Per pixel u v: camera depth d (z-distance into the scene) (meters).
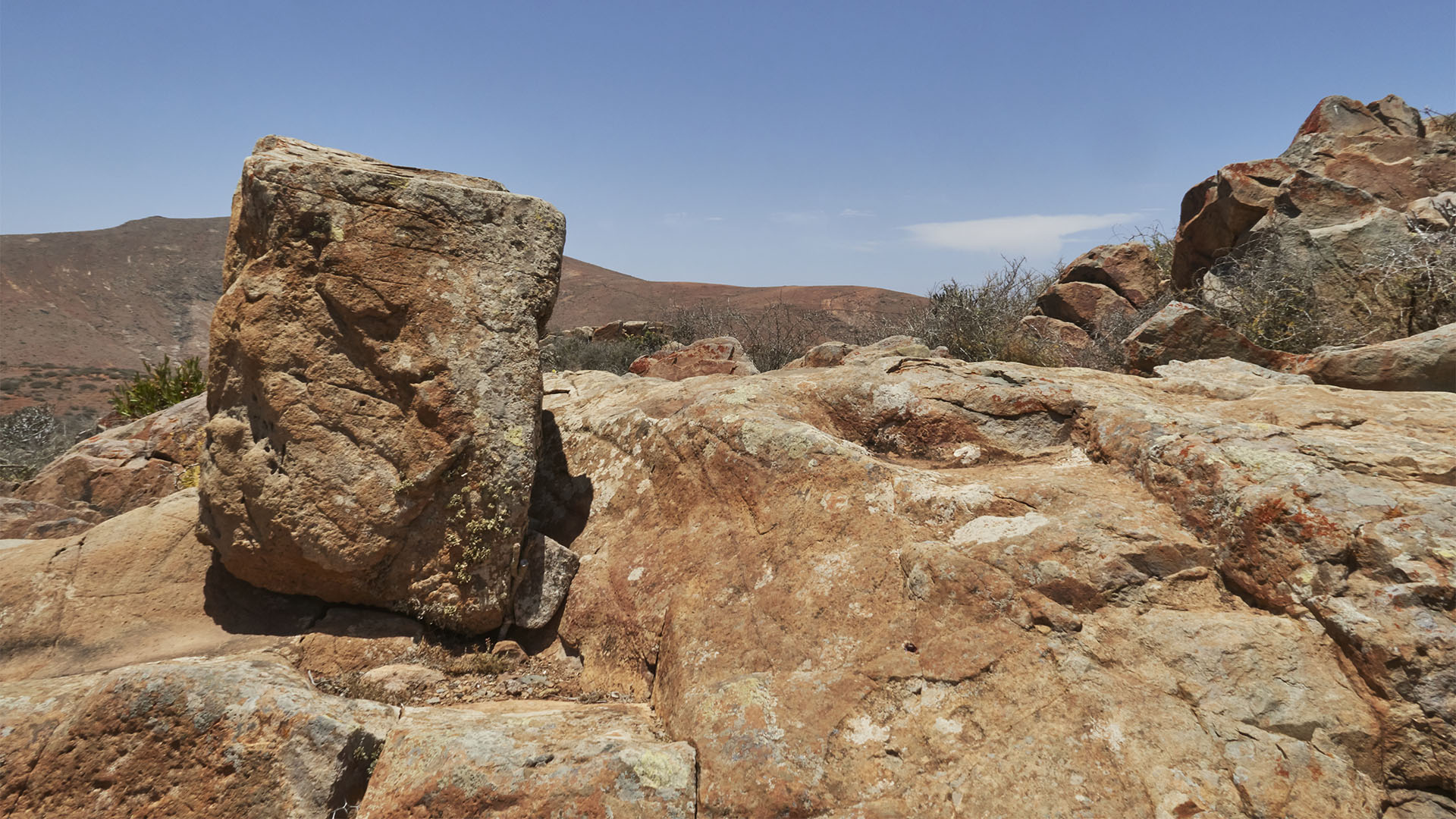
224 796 3.01
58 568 4.28
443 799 2.85
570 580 4.57
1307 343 7.70
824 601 3.61
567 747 3.01
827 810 2.85
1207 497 3.48
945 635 3.28
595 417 5.67
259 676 3.29
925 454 4.61
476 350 4.28
